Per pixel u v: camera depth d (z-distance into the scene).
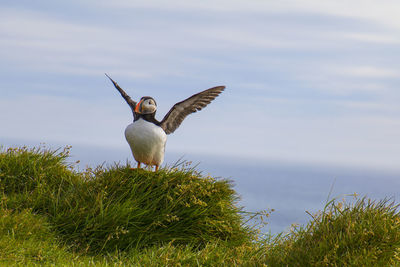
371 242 7.89
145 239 9.81
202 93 11.21
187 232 10.23
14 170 10.85
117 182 10.66
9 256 8.02
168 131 11.30
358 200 8.76
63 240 9.42
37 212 10.02
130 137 10.62
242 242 10.17
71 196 10.35
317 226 8.57
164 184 10.61
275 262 8.11
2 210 9.29
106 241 9.39
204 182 10.90
